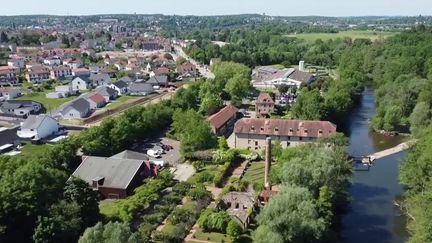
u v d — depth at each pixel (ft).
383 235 282.15
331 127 426.51
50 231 227.20
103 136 399.65
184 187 328.90
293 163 295.28
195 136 407.64
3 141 426.51
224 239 263.70
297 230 235.81
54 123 484.74
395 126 513.04
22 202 239.30
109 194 323.57
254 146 438.81
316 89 629.92
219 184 348.18
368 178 377.50
